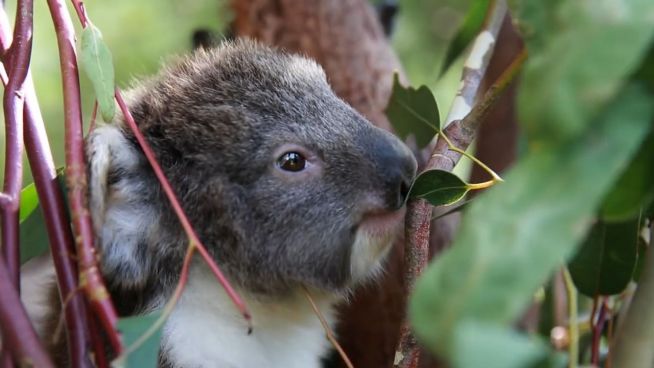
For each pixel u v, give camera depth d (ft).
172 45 4.71
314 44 3.14
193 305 2.59
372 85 3.13
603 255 2.34
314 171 2.60
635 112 1.78
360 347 3.02
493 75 3.12
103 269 2.50
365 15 3.20
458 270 1.78
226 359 2.59
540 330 2.68
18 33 2.31
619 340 2.06
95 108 2.40
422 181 2.36
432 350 1.82
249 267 2.61
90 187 2.37
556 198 1.76
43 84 4.80
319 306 2.70
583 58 1.74
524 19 1.86
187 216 2.59
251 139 2.61
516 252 1.75
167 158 2.61
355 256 2.61
